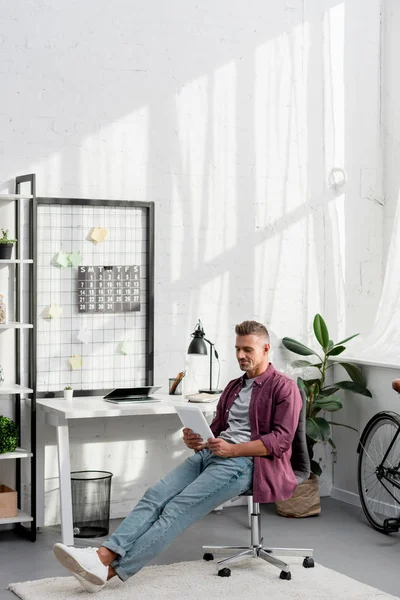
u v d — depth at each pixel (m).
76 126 4.95
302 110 5.62
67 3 4.90
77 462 4.99
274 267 5.55
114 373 5.07
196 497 3.81
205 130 5.31
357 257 5.82
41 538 4.59
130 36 5.07
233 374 5.43
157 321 5.20
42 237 4.87
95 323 5.02
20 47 4.79
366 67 5.81
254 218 5.48
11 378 4.80
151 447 5.19
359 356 5.50
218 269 5.37
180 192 5.25
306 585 3.80
